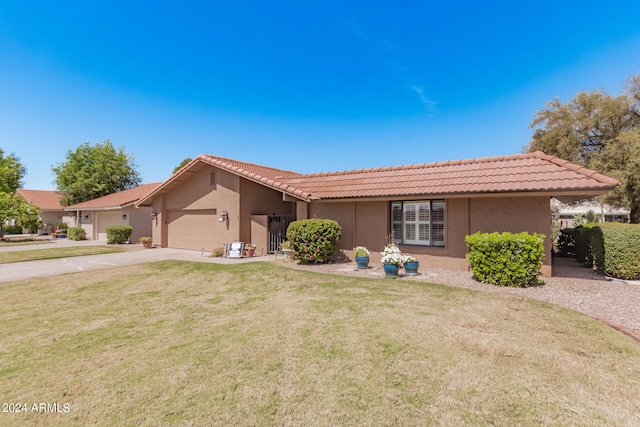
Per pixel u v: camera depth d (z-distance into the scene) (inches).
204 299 296.0
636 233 350.3
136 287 350.6
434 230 453.4
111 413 121.1
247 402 126.7
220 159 679.1
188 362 162.9
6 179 1539.1
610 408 120.7
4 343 192.4
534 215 377.1
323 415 118.0
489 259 339.3
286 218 669.9
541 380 140.4
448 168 475.5
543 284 335.9
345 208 528.1
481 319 221.8
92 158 1544.0
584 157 971.3
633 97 893.8
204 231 705.6
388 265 386.6
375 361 159.9
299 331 203.9
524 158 422.0
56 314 253.1
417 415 117.1
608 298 281.9
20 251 722.8
